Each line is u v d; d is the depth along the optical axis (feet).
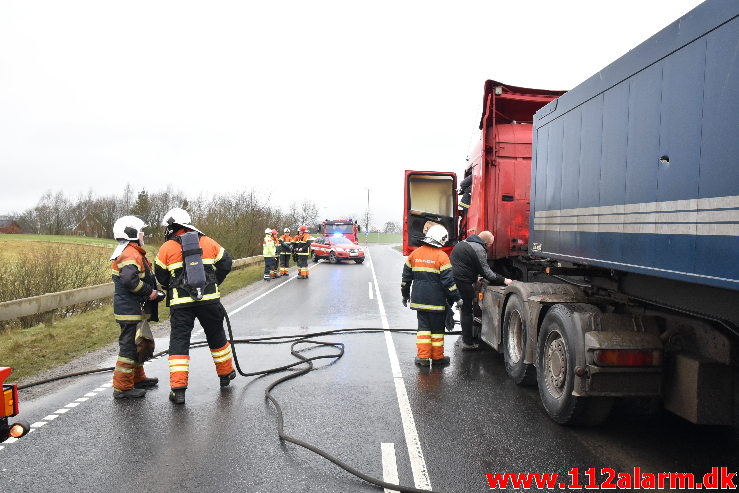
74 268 41.32
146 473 12.76
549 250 18.95
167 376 21.97
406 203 32.24
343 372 22.33
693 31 11.02
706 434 15.44
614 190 14.25
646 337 13.93
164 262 18.71
